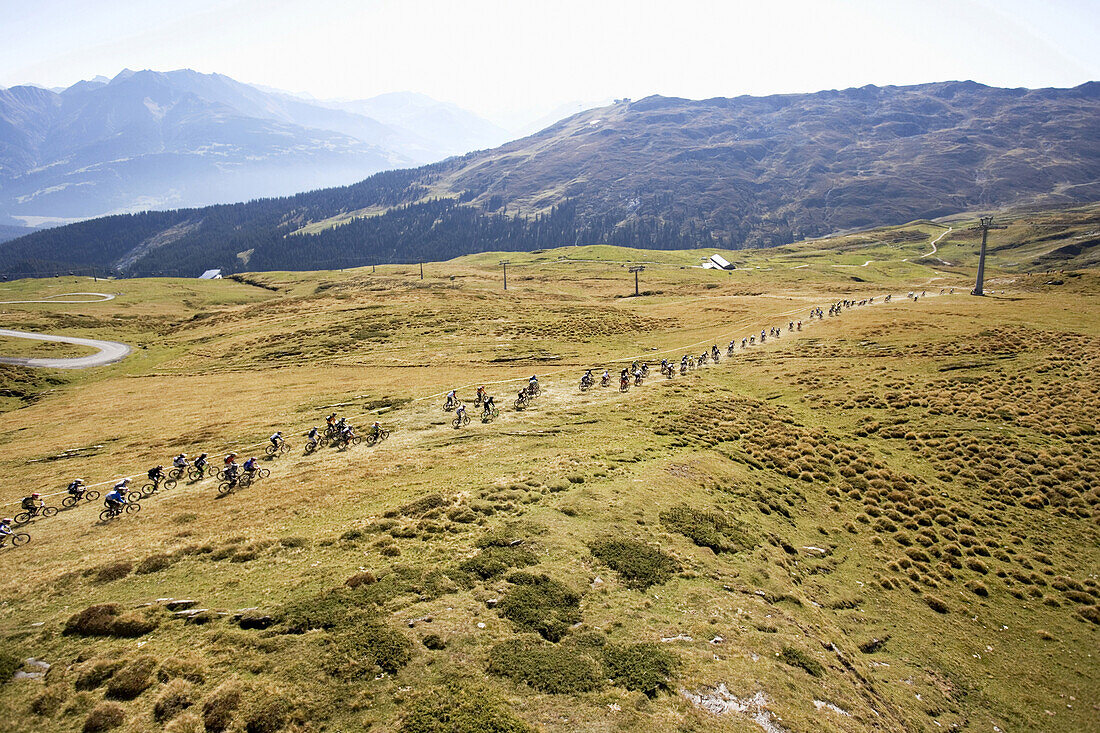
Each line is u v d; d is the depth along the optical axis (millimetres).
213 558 24875
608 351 82812
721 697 16672
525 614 19688
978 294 105750
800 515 34094
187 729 15047
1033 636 25547
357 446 44062
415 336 95188
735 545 27203
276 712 15359
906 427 47656
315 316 117000
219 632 18891
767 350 76250
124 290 189375
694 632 19641
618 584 22125
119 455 47844
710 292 150375
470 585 21422
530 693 16375
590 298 146125
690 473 34969
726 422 48094
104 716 15516
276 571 23219
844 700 18000
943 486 38688
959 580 29297
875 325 81500
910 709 20062
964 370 59312
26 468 46375
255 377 78938
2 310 146000
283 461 42406
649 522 27469
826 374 62625
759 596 23141
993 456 41562
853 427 49000
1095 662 24000
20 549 28359
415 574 22094
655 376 66500
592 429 44438
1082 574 29781
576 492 30312
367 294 141125
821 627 22734
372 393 63312
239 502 33062
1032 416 46500
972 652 24234
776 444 44125
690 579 23141
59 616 20547
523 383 64562
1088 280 117375
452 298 128000
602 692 16531
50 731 15445
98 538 29062
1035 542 32562
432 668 17141
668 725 15391
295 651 17797
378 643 17969
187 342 109938
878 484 38812
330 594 20750
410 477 34688
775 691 17250
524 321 103062
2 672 17484
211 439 50438
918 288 144375
